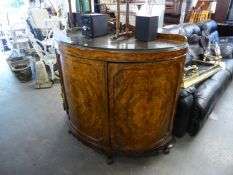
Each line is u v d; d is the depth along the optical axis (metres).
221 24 3.85
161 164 1.52
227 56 2.90
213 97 1.81
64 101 1.81
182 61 1.29
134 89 1.22
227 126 1.97
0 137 1.78
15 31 3.51
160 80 1.24
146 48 1.12
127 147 1.46
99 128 1.45
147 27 1.28
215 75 2.23
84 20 1.41
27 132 1.85
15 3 4.18
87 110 1.43
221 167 1.49
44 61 2.83
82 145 1.70
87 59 1.20
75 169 1.46
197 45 2.61
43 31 3.18
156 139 1.50
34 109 2.23
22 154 1.59
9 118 2.06
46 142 1.73
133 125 1.36
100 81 1.23
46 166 1.49
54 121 2.03
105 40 1.35
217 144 1.72
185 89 1.66
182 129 1.70
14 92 2.63
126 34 1.41
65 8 2.91
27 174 1.41
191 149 1.66
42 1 3.91
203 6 3.96
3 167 1.47
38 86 2.75
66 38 1.41
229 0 3.82
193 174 1.42
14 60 3.08
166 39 1.39
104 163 1.52
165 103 1.37
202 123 1.77
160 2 2.18
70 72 1.37
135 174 1.43
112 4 2.75
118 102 1.27
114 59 1.12
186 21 3.73
